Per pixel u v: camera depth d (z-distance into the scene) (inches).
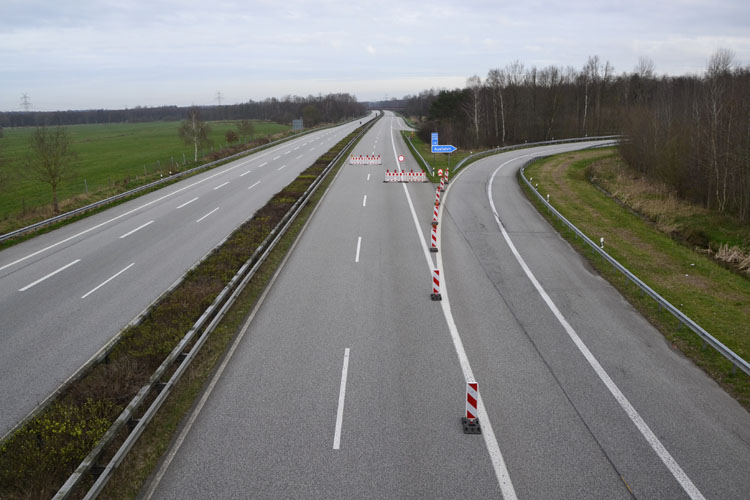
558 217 943.7
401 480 287.9
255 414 351.3
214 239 809.5
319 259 703.7
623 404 364.2
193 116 1993.1
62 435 312.5
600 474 293.6
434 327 490.3
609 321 509.7
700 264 724.7
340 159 1891.0
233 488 282.7
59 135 1155.9
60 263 701.9
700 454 311.1
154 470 298.2
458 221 939.3
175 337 440.8
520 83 3297.2
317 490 280.4
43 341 467.5
